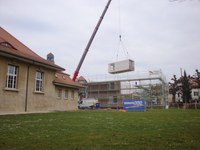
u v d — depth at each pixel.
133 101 35.31
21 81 22.31
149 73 54.91
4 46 21.23
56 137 7.50
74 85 34.69
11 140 6.95
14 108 21.28
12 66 21.62
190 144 6.17
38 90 25.16
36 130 9.25
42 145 6.18
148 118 16.00
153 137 7.39
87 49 45.53
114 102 59.22
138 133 8.35
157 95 53.06
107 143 6.41
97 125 11.16
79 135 7.92
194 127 10.05
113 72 55.00
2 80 20.09
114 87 60.00
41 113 21.05
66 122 12.67
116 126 10.73
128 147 5.88
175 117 16.91
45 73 26.19
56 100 30.67
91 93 63.44
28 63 23.30
